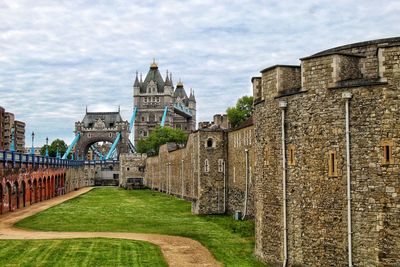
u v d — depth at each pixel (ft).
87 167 529.04
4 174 193.06
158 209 213.25
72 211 204.44
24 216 183.52
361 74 75.77
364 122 70.79
